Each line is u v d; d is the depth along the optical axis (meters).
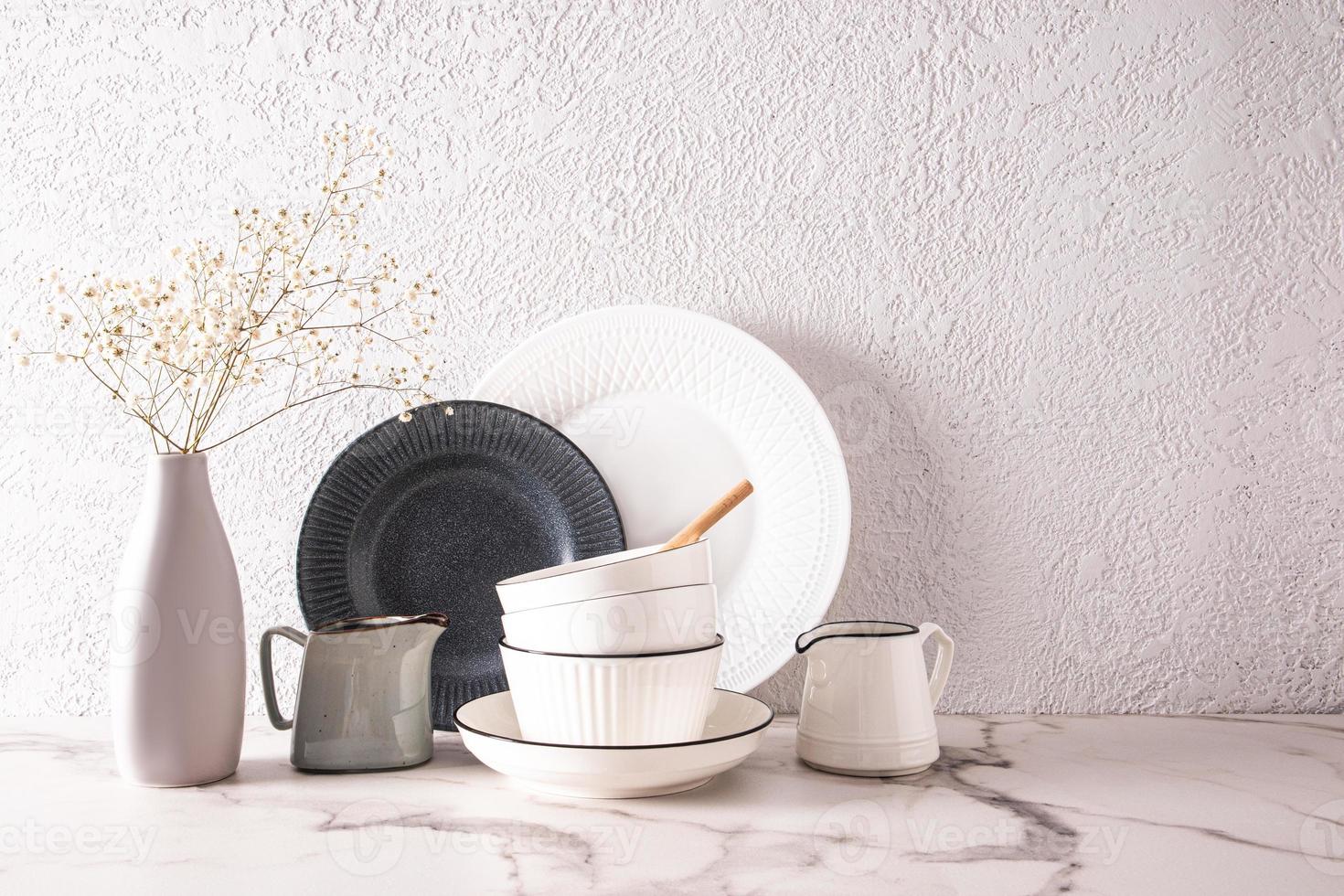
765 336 1.00
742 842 0.66
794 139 0.99
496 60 0.99
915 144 0.99
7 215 1.00
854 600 1.00
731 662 0.95
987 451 0.99
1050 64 0.98
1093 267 0.99
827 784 0.78
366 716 0.82
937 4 0.98
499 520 0.96
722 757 0.72
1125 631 0.99
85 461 1.01
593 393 0.98
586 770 0.70
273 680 0.93
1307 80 0.97
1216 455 0.99
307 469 1.01
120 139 1.00
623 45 0.99
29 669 1.01
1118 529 0.99
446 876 0.61
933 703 0.85
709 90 0.99
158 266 1.00
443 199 1.00
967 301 0.99
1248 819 0.70
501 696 0.88
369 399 1.00
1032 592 0.99
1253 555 0.99
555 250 1.00
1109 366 0.99
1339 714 0.98
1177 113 0.98
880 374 1.00
